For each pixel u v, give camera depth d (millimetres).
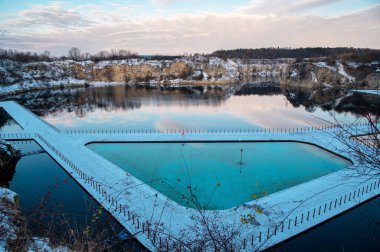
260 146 36625
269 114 58969
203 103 75062
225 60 165875
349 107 62688
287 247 17469
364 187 24016
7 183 26594
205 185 26141
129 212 20156
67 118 58125
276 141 38219
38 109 68688
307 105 68812
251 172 28969
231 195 24219
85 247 7473
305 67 112625
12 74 111438
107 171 28391
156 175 28438
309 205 21516
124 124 51938
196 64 149250
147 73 143250
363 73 88688
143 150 35531
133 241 17062
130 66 144500
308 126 47875
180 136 39844
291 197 22734
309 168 29922
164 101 79438
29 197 23031
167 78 142625
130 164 31234
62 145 36469
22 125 47469
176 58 161750
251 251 15867
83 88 117500
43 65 126312
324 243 17906
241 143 37844
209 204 22766
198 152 34688
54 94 97750
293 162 31516
